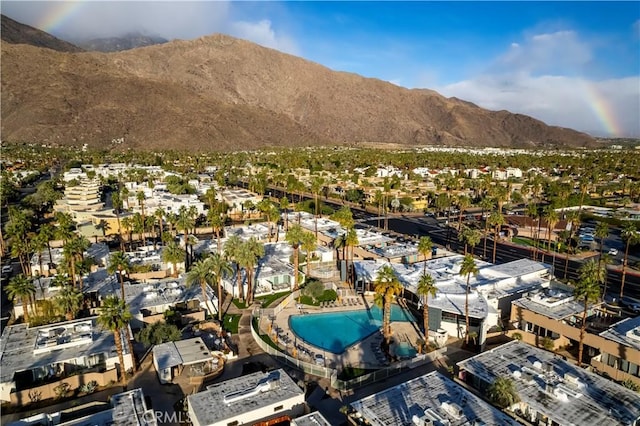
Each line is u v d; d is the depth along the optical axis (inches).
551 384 2014.0
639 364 2241.6
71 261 3169.3
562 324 2632.9
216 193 7239.2
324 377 2372.0
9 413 2039.9
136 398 1968.5
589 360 2503.7
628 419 1798.7
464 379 2252.7
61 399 2143.2
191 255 4266.7
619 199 7613.2
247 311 3250.5
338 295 3560.5
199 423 1790.1
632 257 4562.0
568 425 1765.5
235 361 2534.5
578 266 4291.3
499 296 3132.4
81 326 2625.5
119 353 2266.2
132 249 4667.8
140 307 2994.6
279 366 2482.8
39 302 3006.9
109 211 5831.7
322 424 1825.8
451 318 2893.7
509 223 5949.8
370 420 1801.2
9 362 2258.9
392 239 4899.1
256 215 6579.7
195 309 3142.2
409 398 1958.7
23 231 3811.5
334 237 4749.0
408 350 2689.5
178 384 2266.2
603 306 3014.3
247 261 3270.2
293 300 3462.1
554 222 4781.0
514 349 2409.0
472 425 1756.9
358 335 2906.0
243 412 1867.6
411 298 3395.7
